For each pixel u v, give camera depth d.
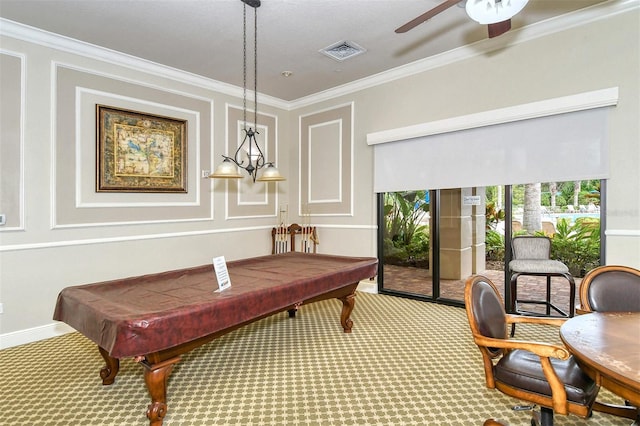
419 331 3.53
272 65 4.44
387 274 5.13
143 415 2.15
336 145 5.42
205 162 4.87
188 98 4.69
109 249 3.94
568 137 3.44
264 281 2.72
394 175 4.74
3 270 3.26
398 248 5.02
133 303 2.16
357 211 5.21
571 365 1.77
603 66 3.28
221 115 5.07
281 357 2.96
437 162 4.34
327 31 3.58
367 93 5.02
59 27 3.40
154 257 4.32
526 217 3.87
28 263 3.40
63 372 2.74
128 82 4.12
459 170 4.16
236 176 3.12
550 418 1.68
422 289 4.83
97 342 1.86
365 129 5.07
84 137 3.77
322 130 5.59
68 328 3.63
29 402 2.30
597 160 3.29
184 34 3.59
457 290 4.63
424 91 4.45
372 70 4.67
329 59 4.28
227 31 3.54
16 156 3.33
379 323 3.78
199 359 2.93
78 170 3.72
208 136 4.91
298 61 4.32
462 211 4.54
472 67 4.06
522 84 3.73
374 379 2.56
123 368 2.80
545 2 3.18
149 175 4.27
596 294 2.15
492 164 3.91
